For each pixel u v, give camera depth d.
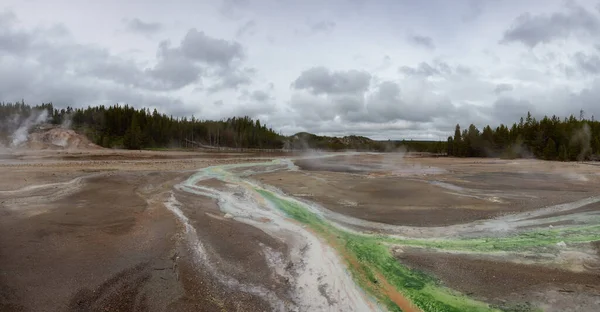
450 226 10.69
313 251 8.34
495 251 8.33
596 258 7.70
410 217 11.84
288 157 57.88
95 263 7.23
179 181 20.33
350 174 26.09
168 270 6.96
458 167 34.88
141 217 11.25
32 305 5.46
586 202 14.10
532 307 5.59
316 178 22.84
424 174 26.44
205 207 13.11
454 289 6.33
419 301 5.91
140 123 81.12
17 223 10.08
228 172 26.69
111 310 5.40
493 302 5.82
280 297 5.95
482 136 67.69
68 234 9.20
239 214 12.12
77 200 13.73
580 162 43.75
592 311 5.38
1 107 79.88
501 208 13.14
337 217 11.85
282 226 10.59
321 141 140.25
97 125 83.06
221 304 5.64
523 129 63.47
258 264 7.42
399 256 8.05
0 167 25.34
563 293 6.00
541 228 10.35
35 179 19.16
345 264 7.53
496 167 34.59
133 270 6.91
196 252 8.05
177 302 5.67
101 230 9.66
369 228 10.50
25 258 7.38
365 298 6.00
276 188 18.16
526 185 19.42
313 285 6.46
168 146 84.50
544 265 7.35
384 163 42.66
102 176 21.25
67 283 6.25
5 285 6.07
